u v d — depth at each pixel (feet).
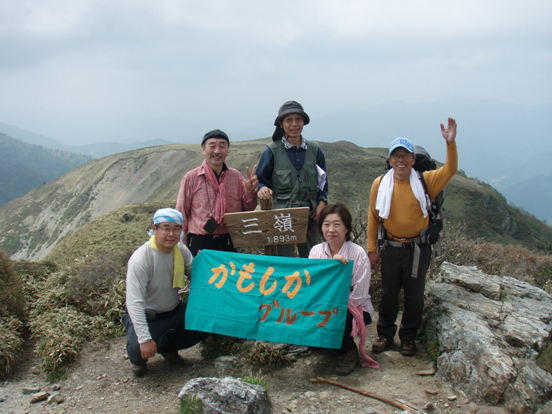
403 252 11.73
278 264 11.77
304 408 9.46
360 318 11.28
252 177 13.05
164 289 11.79
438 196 11.84
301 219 12.73
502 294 13.85
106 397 10.65
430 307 13.71
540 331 11.16
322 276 11.32
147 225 89.56
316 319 11.07
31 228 418.92
